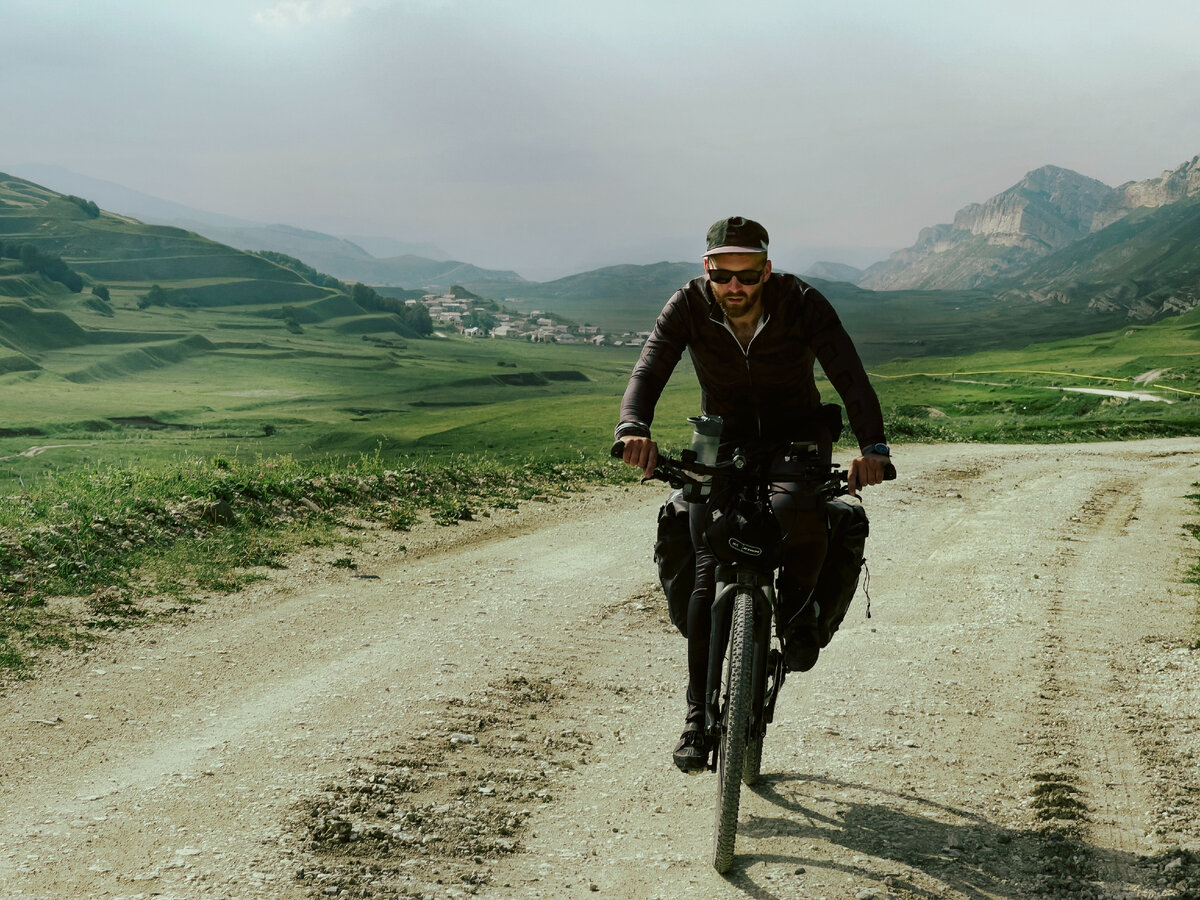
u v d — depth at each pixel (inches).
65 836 139.8
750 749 161.3
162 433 6958.7
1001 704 212.5
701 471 131.6
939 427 1337.4
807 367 141.4
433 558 378.0
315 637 262.1
